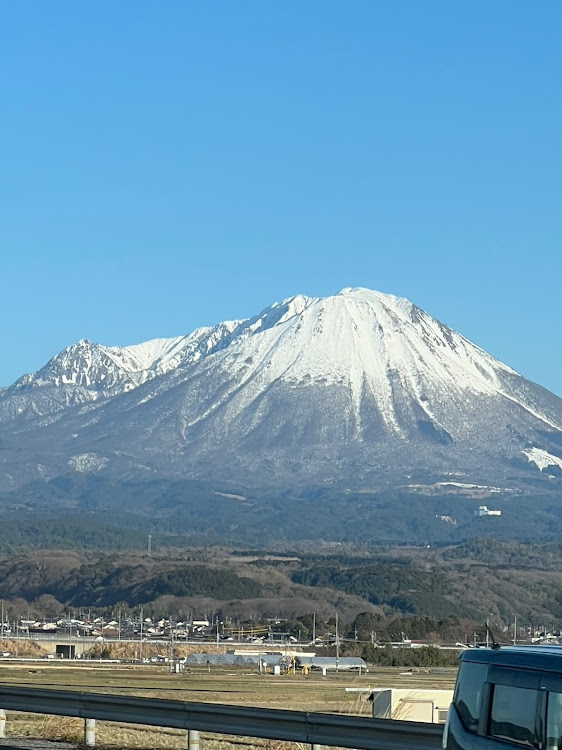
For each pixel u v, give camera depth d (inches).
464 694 758.5
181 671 6122.1
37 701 1320.1
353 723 1059.3
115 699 1242.0
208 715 1162.6
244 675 5856.3
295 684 4616.1
